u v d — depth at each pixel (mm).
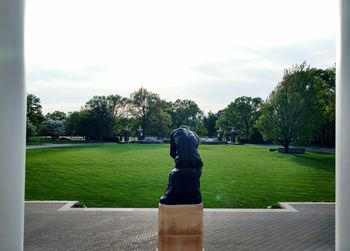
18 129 7176
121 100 77250
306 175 23047
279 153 38875
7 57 6926
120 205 15289
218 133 71750
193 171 7941
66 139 71062
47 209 13688
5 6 6902
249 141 64125
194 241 7801
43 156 32938
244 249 9359
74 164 27344
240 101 79625
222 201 15969
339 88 7668
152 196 16906
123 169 24953
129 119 77750
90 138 67938
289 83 41344
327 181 21047
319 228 11289
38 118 69062
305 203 14773
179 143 8234
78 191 17938
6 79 6898
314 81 41625
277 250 9312
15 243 7145
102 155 34438
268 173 23703
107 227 11297
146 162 28906
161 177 21781
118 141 65562
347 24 7395
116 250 9211
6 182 6930
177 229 7797
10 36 6977
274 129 40969
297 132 40156
